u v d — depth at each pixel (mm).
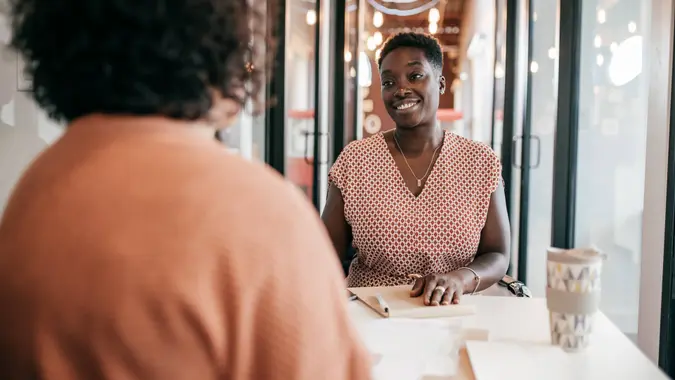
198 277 417
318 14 3564
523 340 1089
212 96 498
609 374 927
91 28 455
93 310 411
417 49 1798
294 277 445
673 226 2055
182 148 467
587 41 2852
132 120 477
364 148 1834
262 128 3363
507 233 1781
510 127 3547
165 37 455
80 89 469
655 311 2115
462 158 1775
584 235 2928
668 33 2049
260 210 448
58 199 443
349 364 487
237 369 429
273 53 585
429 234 1725
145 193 435
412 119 1760
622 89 2582
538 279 3342
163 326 410
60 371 419
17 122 1550
